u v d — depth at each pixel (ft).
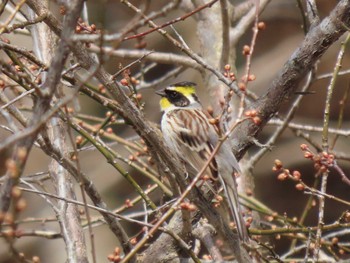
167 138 37.22
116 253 34.06
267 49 86.63
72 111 40.40
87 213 26.94
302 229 35.60
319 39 34.88
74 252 32.68
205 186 34.58
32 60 31.45
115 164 35.17
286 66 35.06
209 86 45.88
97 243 67.97
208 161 28.37
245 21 47.80
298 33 87.45
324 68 84.79
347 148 79.15
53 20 30.19
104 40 25.35
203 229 36.22
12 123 24.98
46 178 40.27
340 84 85.66
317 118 85.15
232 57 47.55
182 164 32.99
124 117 34.78
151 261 35.22
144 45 38.96
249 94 42.47
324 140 37.14
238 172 34.55
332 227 34.17
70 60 35.29
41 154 68.44
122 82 32.89
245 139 35.12
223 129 34.88
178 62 46.70
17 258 30.25
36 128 22.98
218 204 34.35
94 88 40.37
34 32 38.58
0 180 33.50
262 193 82.58
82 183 27.35
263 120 35.12
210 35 47.55
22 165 23.90
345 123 85.25
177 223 35.40
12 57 31.65
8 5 44.75
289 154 81.41
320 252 40.27
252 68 84.43
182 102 38.91
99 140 37.35
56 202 38.65
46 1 34.01
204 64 35.81
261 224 44.11
